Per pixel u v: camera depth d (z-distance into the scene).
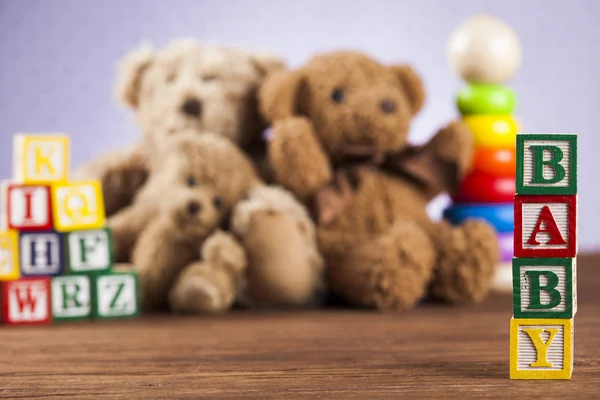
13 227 1.07
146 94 1.22
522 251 0.78
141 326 1.04
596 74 2.11
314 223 1.16
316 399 0.75
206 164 1.14
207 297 1.09
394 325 1.02
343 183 1.17
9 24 2.08
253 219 1.12
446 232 1.16
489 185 1.31
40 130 2.09
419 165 1.19
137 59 1.22
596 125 2.12
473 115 1.33
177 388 0.78
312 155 1.14
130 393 0.76
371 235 1.16
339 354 0.88
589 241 2.15
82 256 1.09
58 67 2.09
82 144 2.10
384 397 0.75
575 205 0.78
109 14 2.08
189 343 0.94
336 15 2.12
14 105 2.09
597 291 1.22
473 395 0.75
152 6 2.09
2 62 2.08
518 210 0.78
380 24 2.12
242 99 1.19
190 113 1.19
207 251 1.11
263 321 1.06
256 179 1.17
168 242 1.13
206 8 2.10
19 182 1.08
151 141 1.20
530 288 0.78
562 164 0.78
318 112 1.16
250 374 0.81
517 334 0.79
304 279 1.13
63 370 0.84
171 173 1.15
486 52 1.33
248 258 1.12
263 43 2.11
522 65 2.11
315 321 1.05
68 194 1.08
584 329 0.96
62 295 1.08
